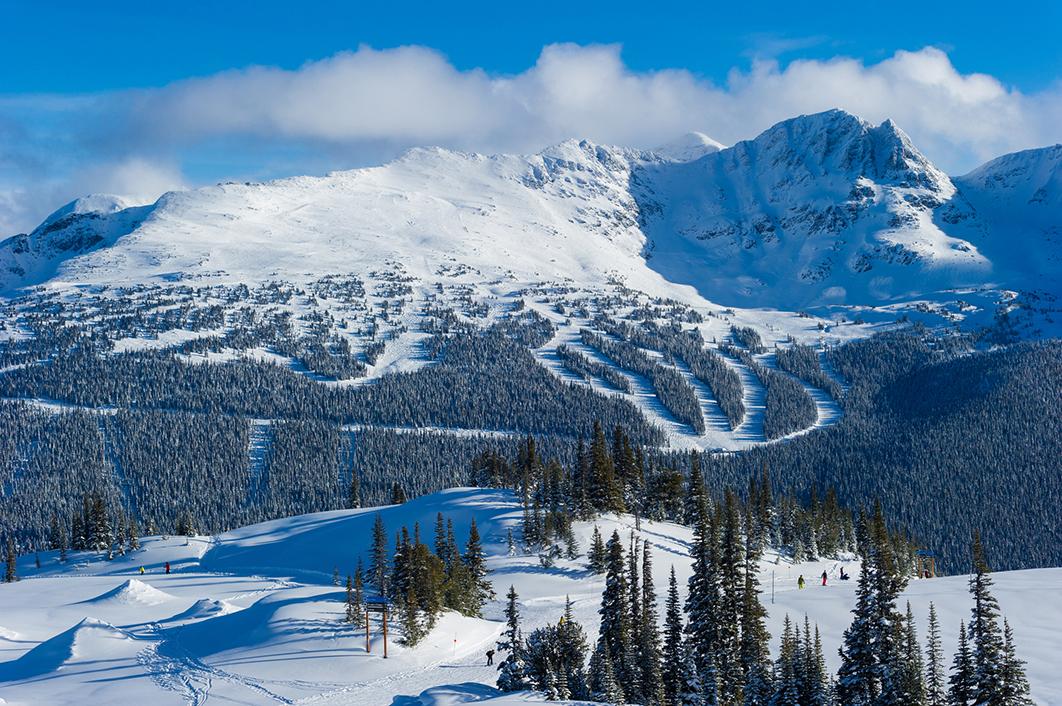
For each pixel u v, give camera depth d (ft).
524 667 287.48
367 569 526.57
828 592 398.42
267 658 322.96
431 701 266.57
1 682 325.01
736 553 324.19
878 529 479.41
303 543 634.43
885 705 267.80
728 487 572.10
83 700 293.43
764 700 289.33
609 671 285.02
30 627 437.17
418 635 337.72
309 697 287.89
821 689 269.64
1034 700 258.98
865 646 276.21
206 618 403.34
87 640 358.23
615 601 328.70
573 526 542.57
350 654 323.78
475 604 400.26
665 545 532.32
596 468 579.48
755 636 314.96
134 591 499.10
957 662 253.85
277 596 391.45
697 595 321.93
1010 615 342.03
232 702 285.23
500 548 526.57
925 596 370.94
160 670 320.50
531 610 411.75
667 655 310.86
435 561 369.50
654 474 645.10
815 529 591.78
